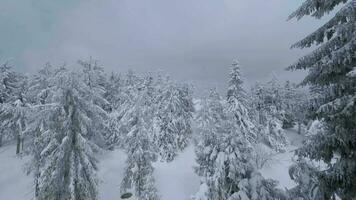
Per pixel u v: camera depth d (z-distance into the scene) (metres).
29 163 16.94
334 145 5.70
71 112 14.75
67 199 14.42
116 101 42.16
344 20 5.70
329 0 5.94
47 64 36.12
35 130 17.20
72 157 14.77
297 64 6.47
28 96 32.28
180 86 47.38
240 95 30.48
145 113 25.94
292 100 52.28
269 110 42.47
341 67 5.57
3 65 41.78
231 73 30.64
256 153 22.58
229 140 12.44
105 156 35.78
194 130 43.94
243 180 10.92
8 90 41.44
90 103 16.12
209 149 14.36
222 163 12.02
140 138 23.69
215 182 12.10
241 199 10.30
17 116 35.69
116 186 29.64
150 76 43.16
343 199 5.89
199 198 12.93
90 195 15.21
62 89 14.95
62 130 14.85
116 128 36.03
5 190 28.48
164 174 33.69
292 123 53.06
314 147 5.93
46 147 14.48
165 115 38.34
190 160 36.75
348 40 5.53
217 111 33.72
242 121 28.64
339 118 5.46
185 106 45.25
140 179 23.02
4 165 33.91
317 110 5.63
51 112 14.77
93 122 16.81
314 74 6.11
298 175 9.00
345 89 5.58
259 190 10.44
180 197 29.73
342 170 5.63
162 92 42.03
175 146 37.84
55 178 14.18
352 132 5.46
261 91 44.88
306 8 6.27
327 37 6.05
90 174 15.29
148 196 22.70
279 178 30.97
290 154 35.09
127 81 47.59
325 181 5.96
